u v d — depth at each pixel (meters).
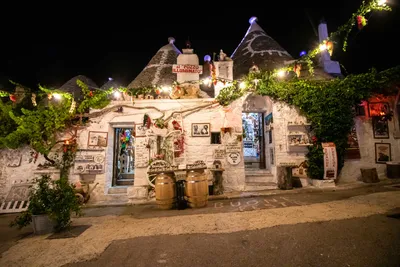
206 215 5.61
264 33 13.67
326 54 12.05
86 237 4.70
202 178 6.70
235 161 8.66
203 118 9.00
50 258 3.86
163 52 12.62
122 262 3.59
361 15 5.30
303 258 3.37
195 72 9.41
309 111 8.77
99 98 8.83
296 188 8.16
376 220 4.46
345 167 8.95
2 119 8.73
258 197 7.36
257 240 3.98
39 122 8.54
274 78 9.05
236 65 12.27
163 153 8.75
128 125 9.20
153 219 5.61
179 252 3.77
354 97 8.75
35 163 8.68
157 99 9.12
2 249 4.48
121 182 9.52
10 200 8.27
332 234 4.00
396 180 8.38
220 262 3.41
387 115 9.22
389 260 3.18
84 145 8.80
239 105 9.05
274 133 8.94
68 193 5.33
